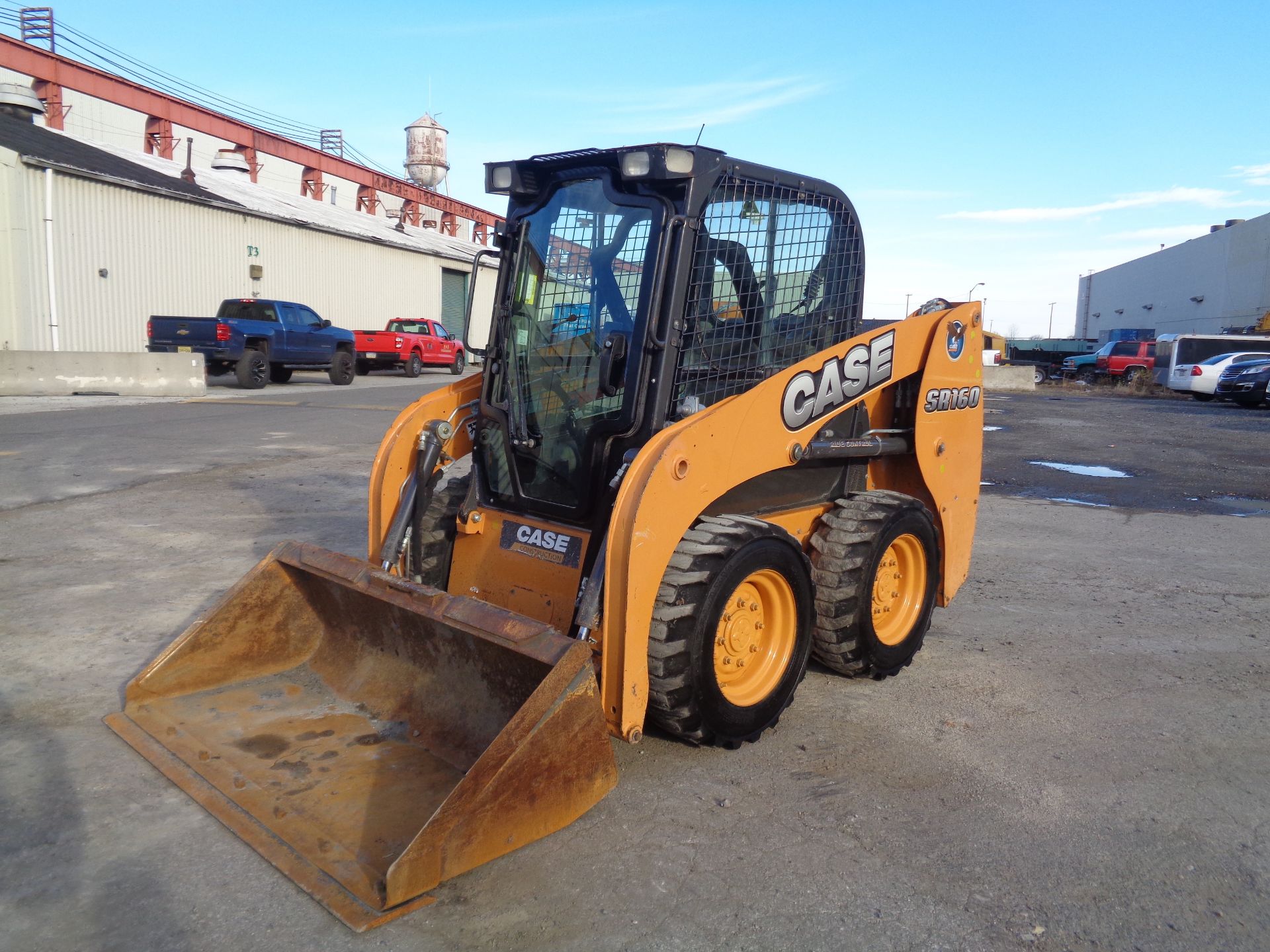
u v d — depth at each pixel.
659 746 4.05
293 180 42.09
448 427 4.43
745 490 4.26
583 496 3.89
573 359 4.02
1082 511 9.62
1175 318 55.56
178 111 30.06
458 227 48.25
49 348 20.72
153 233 23.14
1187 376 26.72
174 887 2.94
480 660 3.60
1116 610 6.23
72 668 4.70
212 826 3.29
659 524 3.49
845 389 4.39
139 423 14.00
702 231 3.85
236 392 20.05
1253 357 25.77
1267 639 5.68
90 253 21.55
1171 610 6.24
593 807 3.51
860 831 3.39
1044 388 33.34
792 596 4.04
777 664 4.06
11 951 2.64
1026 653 5.37
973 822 3.47
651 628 3.55
